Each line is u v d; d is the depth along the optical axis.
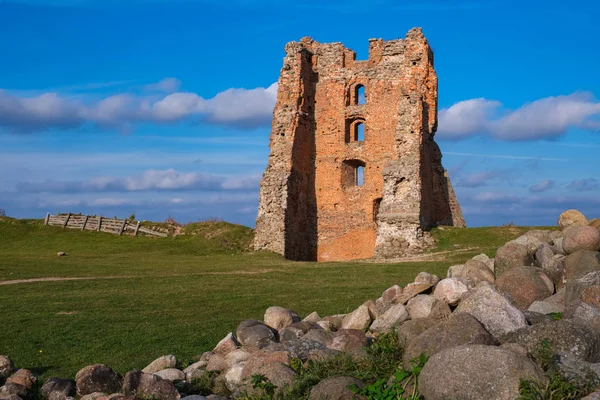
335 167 48.41
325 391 9.61
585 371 8.62
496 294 10.95
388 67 47.88
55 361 16.16
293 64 47.34
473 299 10.97
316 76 49.28
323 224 48.22
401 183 43.75
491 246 39.69
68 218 51.81
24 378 12.79
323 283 27.48
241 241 46.56
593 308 10.47
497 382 8.41
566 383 8.41
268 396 10.27
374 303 14.45
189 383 12.30
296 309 21.11
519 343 9.60
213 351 14.12
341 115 48.59
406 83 46.41
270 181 45.28
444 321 10.28
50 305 22.86
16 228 50.31
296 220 46.53
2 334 18.83
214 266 34.81
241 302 23.16
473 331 9.87
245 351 13.24
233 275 30.67
